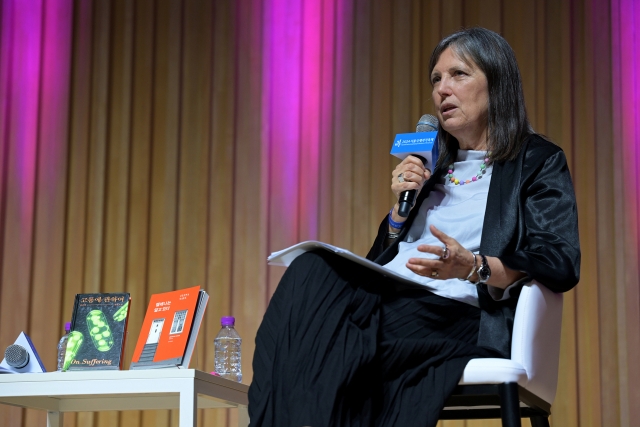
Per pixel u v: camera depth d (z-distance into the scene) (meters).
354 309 2.74
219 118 6.42
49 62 6.53
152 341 3.50
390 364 2.71
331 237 6.15
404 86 6.26
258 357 2.64
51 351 6.16
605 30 6.14
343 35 6.38
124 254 6.26
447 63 3.37
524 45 6.18
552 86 6.13
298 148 6.30
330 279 2.73
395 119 6.23
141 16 6.60
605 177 5.97
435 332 2.91
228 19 6.53
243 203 6.27
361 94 6.29
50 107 6.47
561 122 6.07
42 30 6.57
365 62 6.32
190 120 6.45
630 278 5.83
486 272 2.78
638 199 5.93
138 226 6.31
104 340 3.54
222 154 6.37
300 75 6.39
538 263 2.83
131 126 6.45
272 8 6.50
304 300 2.67
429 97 6.23
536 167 3.15
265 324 2.69
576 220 3.04
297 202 6.23
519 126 3.30
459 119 3.32
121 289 6.21
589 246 5.88
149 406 3.84
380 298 2.85
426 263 2.73
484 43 3.35
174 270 6.24
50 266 6.27
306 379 2.53
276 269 6.17
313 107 6.33
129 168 6.39
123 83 6.50
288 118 6.35
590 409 5.69
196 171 6.38
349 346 2.60
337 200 6.18
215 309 6.16
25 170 6.39
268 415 2.50
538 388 2.83
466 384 2.67
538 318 2.82
